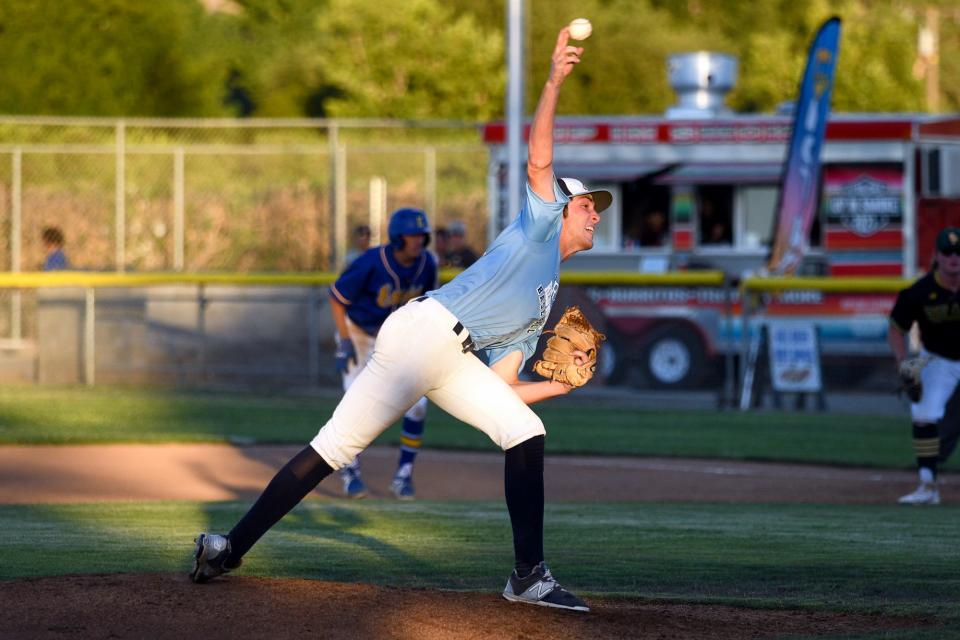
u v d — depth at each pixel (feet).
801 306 184.24
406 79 380.17
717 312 188.96
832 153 205.57
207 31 487.20
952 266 100.63
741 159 209.87
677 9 468.34
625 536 78.74
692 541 76.38
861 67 398.21
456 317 51.88
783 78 402.93
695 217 212.23
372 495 108.78
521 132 177.88
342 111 376.68
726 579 62.54
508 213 178.70
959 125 203.82
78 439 137.69
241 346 198.39
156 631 47.06
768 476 123.54
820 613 53.88
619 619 51.62
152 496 104.37
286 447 137.08
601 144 212.43
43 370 202.69
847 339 184.75
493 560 65.87
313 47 435.94
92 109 354.54
